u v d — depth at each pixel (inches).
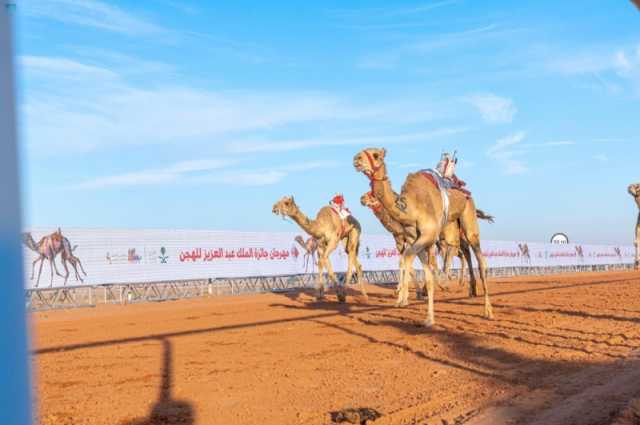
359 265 841.5
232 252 992.9
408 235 540.7
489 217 739.4
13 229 26.7
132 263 855.1
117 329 516.4
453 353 340.2
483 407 216.1
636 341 371.6
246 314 631.8
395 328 468.1
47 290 767.7
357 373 292.2
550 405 217.2
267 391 256.7
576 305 621.0
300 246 1117.7
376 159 437.1
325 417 211.6
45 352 381.1
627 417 194.1
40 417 219.0
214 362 331.6
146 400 243.8
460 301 719.7
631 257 2603.3
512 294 838.5
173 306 791.7
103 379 290.0
